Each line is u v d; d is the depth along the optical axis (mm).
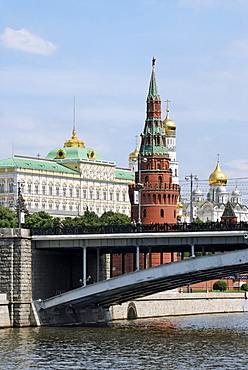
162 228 144625
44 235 148875
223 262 137125
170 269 140625
